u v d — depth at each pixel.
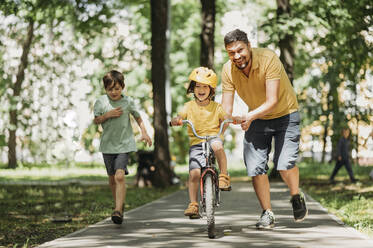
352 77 22.14
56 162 31.83
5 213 10.84
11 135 29.92
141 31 29.72
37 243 7.50
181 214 9.94
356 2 19.41
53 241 7.06
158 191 16.20
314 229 7.77
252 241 6.83
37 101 29.64
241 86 7.76
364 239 6.88
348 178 21.11
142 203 12.70
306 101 28.73
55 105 29.55
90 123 29.62
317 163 33.59
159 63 17.89
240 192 14.79
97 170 29.17
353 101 27.39
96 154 30.86
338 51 20.55
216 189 7.55
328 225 8.16
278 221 8.65
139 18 29.86
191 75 7.55
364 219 9.09
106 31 28.83
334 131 27.72
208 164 7.45
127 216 9.65
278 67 7.44
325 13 18.83
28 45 28.05
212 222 7.14
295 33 18.72
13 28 18.36
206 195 7.19
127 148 8.74
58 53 28.70
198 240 6.98
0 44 22.94
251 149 7.86
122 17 21.38
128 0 25.38
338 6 18.94
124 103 8.91
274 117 7.72
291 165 7.76
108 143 8.77
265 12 28.36
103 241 7.00
